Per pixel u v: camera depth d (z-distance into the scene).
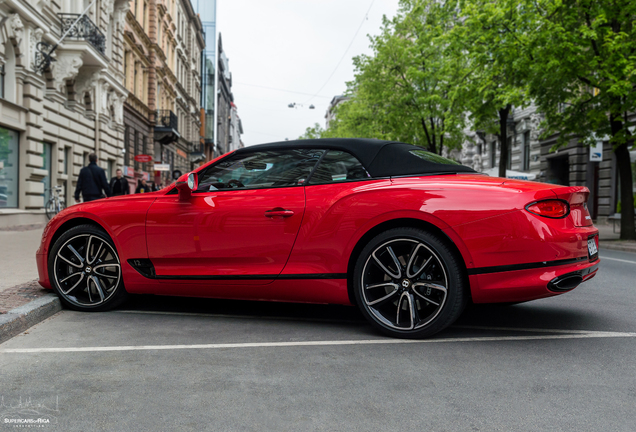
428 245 3.52
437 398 2.58
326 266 3.81
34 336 3.71
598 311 4.54
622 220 13.93
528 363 3.11
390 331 3.66
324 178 3.96
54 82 17.00
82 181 11.29
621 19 13.16
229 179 4.25
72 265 4.52
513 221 3.38
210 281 4.12
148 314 4.42
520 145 28.70
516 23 13.79
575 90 14.29
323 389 2.70
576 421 2.31
